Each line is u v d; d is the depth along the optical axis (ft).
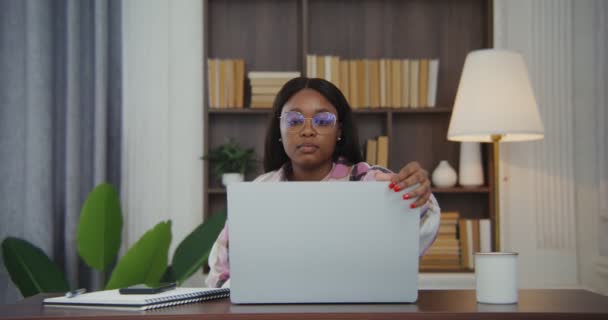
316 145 5.69
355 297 4.04
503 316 3.63
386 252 4.03
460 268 10.57
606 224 10.57
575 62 11.20
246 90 11.38
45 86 10.39
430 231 4.76
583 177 11.15
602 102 10.54
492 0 11.02
